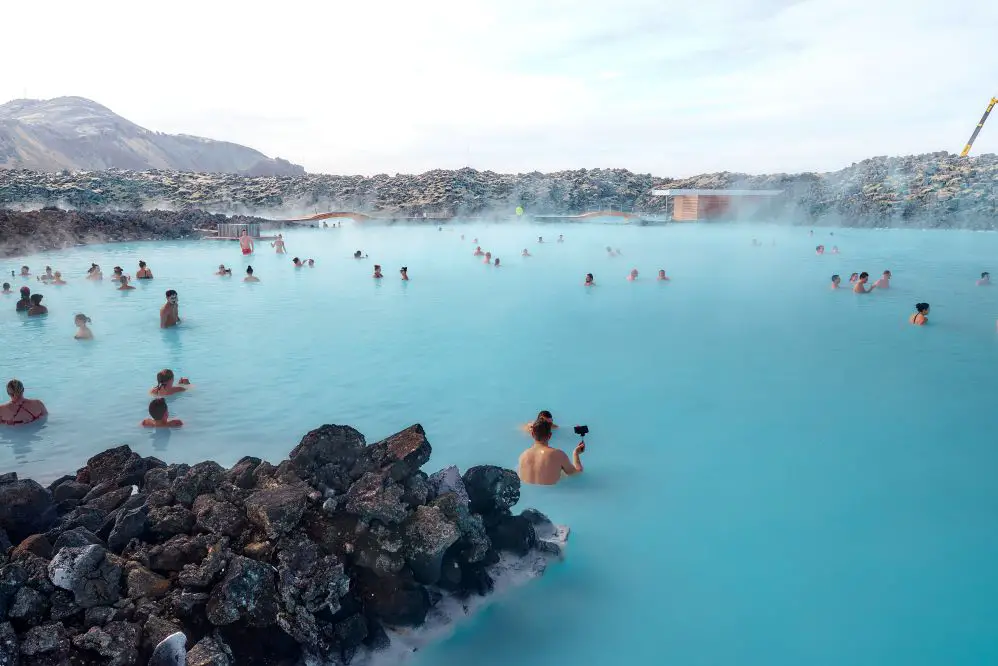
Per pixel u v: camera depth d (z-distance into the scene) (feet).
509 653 12.15
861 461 21.45
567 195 198.59
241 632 10.98
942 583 14.58
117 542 12.57
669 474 20.45
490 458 21.93
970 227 125.39
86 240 92.43
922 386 29.63
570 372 31.71
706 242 103.65
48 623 10.23
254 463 15.40
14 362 33.01
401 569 12.67
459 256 83.51
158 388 27.96
